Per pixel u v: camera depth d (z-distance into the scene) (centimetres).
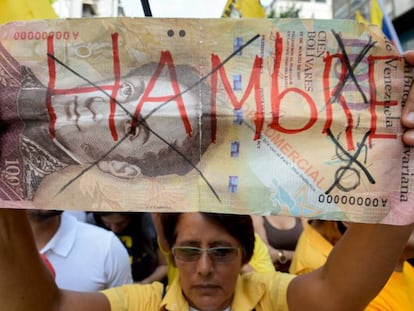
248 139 83
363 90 83
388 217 83
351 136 83
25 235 94
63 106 84
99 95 83
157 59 83
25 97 84
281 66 83
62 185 84
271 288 112
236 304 109
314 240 153
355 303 96
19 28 84
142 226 206
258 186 83
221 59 83
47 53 84
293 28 83
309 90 83
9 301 93
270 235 204
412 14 564
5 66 84
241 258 113
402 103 83
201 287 108
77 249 159
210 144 83
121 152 83
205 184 83
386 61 83
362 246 94
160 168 83
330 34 83
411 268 153
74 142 83
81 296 106
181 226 109
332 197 83
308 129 83
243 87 83
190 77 83
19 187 84
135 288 116
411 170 83
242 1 116
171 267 141
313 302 102
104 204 83
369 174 83
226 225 107
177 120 83
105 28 83
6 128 85
